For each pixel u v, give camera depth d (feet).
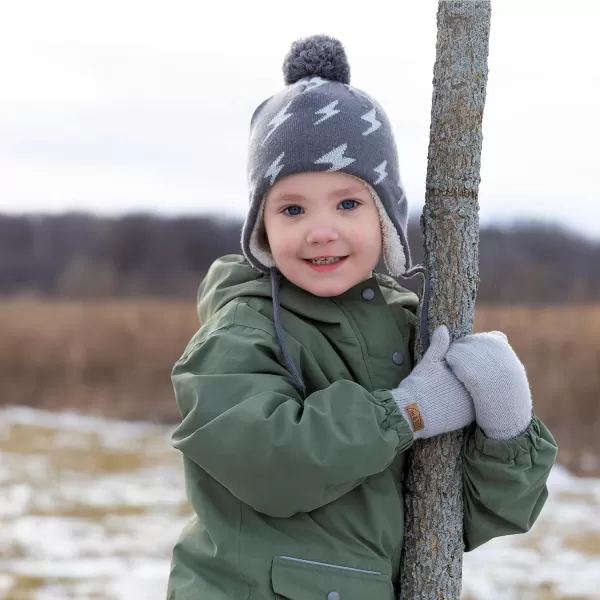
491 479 5.86
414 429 5.62
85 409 40.70
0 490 25.00
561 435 32.60
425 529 5.98
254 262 6.38
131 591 16.87
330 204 5.84
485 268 60.64
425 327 6.05
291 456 5.31
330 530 5.83
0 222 110.11
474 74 5.78
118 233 109.29
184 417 5.82
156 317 56.34
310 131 5.76
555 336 39.60
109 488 25.68
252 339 5.90
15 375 44.37
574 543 21.08
